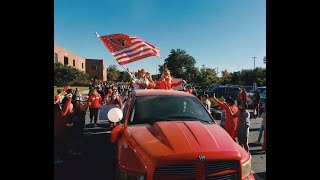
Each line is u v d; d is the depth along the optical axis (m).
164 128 4.01
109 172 5.89
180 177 3.34
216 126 4.50
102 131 10.55
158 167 3.36
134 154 3.71
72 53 55.66
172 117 4.68
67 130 7.24
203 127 4.18
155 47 9.38
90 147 7.90
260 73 57.19
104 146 8.05
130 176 3.57
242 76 61.16
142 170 3.46
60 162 6.33
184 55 56.53
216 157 3.43
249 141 9.50
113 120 4.48
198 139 3.71
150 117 4.68
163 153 3.42
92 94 11.69
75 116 8.59
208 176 3.39
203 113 4.95
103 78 73.38
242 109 7.00
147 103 4.96
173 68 56.06
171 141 3.62
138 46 8.71
